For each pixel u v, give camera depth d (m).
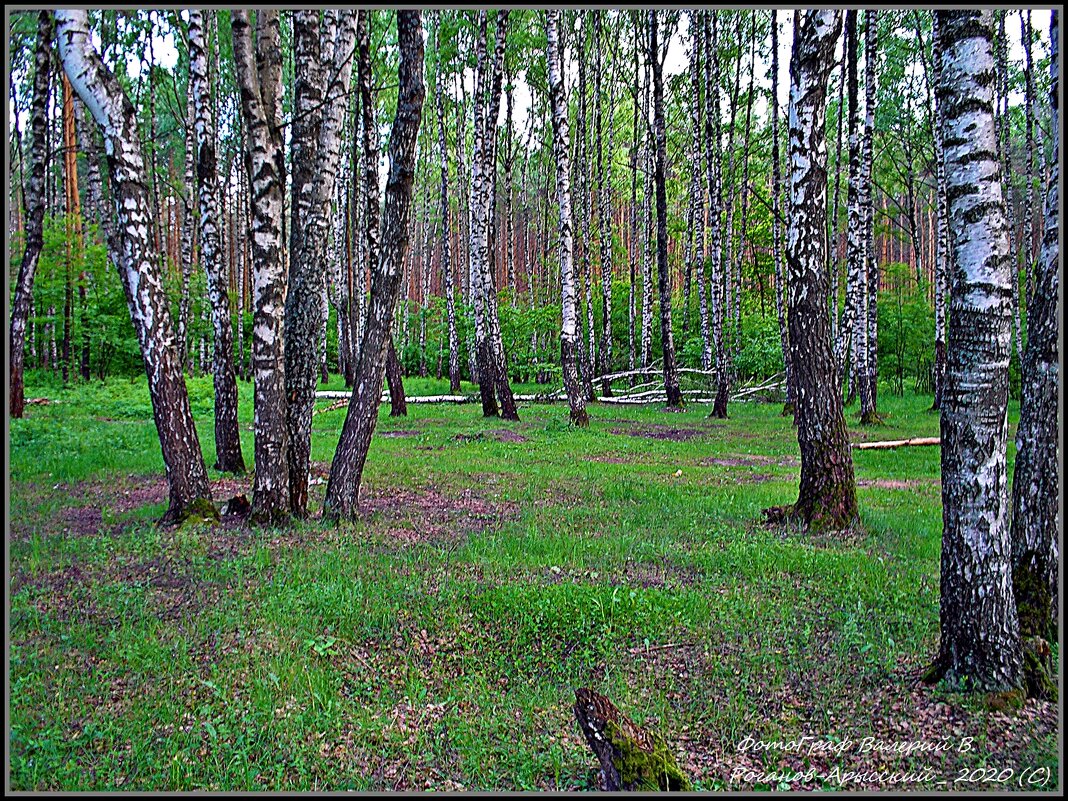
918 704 4.06
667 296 23.48
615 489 9.73
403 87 7.56
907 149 27.84
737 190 29.58
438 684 4.42
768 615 5.29
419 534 7.52
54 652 4.61
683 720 3.99
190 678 4.34
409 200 7.90
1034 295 4.56
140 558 6.52
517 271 48.53
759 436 16.56
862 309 18.56
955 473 4.13
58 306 24.72
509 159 36.50
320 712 4.01
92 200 23.05
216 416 11.34
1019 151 31.09
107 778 3.41
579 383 18.09
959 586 4.16
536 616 5.18
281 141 8.80
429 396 27.89
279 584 5.82
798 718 4.00
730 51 23.56
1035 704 4.01
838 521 7.75
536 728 3.95
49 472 10.66
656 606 5.32
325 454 13.22
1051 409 4.49
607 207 32.44
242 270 36.34
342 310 29.42
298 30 7.84
